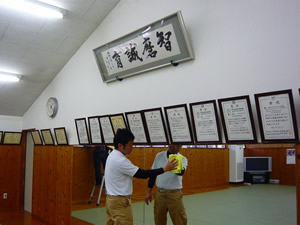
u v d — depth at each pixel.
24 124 5.55
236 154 2.24
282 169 1.95
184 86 2.57
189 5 2.59
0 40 3.62
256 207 2.08
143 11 3.08
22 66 4.15
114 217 2.26
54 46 3.92
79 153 3.78
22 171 5.68
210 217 2.35
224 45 2.30
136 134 2.96
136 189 2.97
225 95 2.27
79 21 3.59
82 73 3.92
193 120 2.44
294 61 1.90
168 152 2.75
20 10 3.24
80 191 3.72
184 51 2.54
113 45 3.23
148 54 2.86
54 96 4.54
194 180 2.54
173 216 2.68
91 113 3.69
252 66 2.12
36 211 4.75
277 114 1.91
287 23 1.96
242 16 2.21
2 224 4.47
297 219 1.81
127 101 3.16
